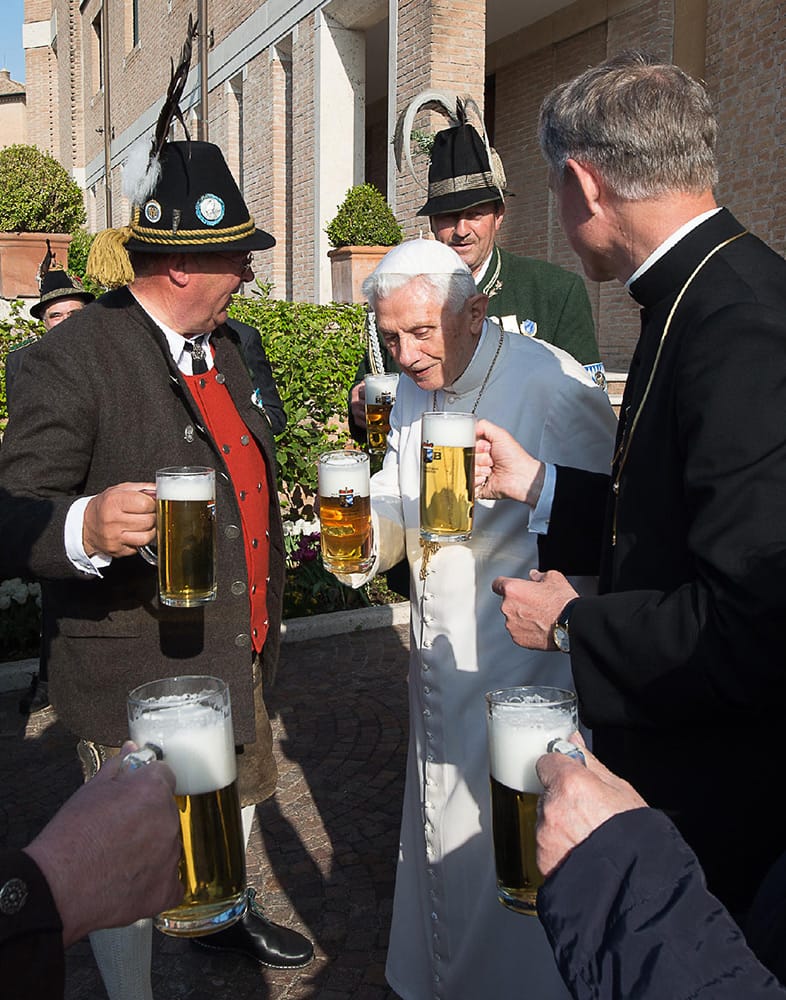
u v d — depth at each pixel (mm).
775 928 1174
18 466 2205
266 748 2812
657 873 1118
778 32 8414
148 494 1968
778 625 1402
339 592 6363
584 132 1673
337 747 4578
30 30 29281
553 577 1886
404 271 2316
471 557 2471
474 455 2152
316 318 6758
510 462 2273
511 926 2396
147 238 2271
